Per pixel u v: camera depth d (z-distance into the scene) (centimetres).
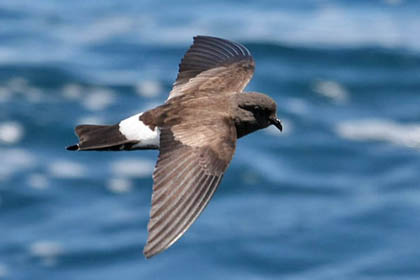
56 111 2567
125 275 1900
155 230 720
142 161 2330
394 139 2448
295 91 2741
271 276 1898
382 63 2936
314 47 3038
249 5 3456
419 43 3094
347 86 2772
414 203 2136
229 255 1955
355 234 2020
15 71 2803
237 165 2314
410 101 2678
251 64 957
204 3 3481
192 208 737
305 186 2236
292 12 3391
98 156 2353
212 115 830
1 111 2552
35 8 3431
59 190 2208
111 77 2788
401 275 1875
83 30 3206
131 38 3112
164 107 849
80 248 1991
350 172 2302
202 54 967
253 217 2100
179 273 1900
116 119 2539
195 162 766
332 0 3553
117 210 2133
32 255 1973
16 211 2130
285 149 2397
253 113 886
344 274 1888
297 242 1997
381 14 3394
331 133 2481
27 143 2409
